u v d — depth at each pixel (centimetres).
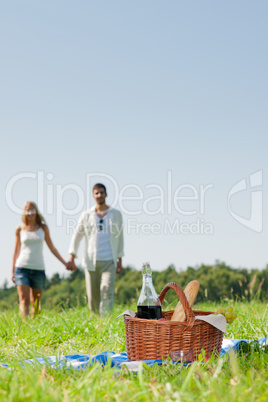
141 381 222
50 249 700
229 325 459
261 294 680
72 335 454
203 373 242
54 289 2136
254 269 1546
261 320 473
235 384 224
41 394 206
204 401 201
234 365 241
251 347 335
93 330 460
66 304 652
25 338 439
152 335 300
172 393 210
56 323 511
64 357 330
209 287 1597
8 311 639
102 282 707
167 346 297
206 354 303
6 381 236
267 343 377
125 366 279
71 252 722
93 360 310
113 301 706
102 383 224
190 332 297
